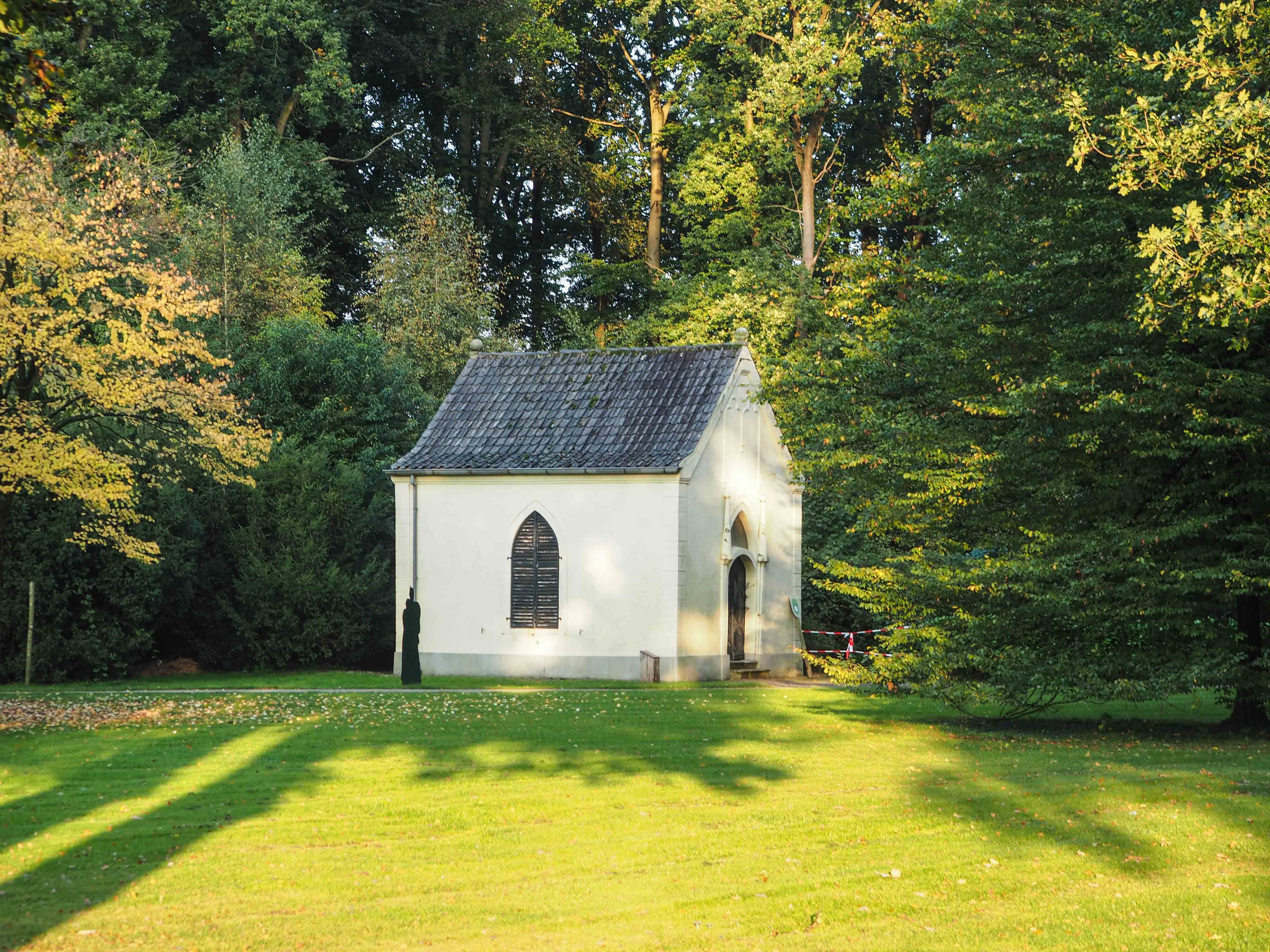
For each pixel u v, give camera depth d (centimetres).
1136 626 2061
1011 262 2227
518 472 3338
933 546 2394
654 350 3616
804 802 1377
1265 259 1577
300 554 3631
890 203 2620
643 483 3256
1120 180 1808
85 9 4259
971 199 2339
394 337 4678
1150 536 1973
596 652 3284
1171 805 1363
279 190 4688
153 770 1596
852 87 4494
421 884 1041
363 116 5662
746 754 1756
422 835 1215
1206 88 1831
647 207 5756
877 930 920
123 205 3541
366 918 946
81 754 1753
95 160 3575
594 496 3300
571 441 3412
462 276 5006
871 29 4559
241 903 988
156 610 3366
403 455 4191
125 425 3022
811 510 4244
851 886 1035
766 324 4356
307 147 5131
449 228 5025
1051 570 1978
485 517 3406
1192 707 2633
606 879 1056
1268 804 1367
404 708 2398
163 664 3588
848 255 4809
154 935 905
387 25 5697
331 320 5388
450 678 3312
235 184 4472
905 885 1042
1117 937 902
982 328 2177
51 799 1403
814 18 4603
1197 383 1958
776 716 2297
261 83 5138
